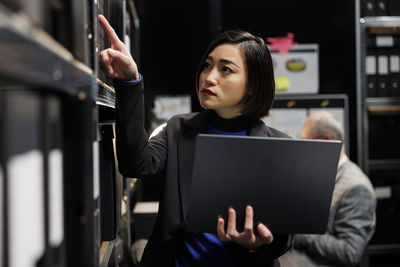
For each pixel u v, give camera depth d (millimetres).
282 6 3318
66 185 651
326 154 955
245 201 945
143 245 2328
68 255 651
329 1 3277
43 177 553
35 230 518
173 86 3283
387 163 3041
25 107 501
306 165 949
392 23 2918
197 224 945
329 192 983
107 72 962
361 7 3006
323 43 3297
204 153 905
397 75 3072
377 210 3072
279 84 3016
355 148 2992
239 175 926
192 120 1177
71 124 649
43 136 554
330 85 3283
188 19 3285
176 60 3283
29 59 432
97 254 768
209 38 3281
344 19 3137
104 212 1122
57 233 599
